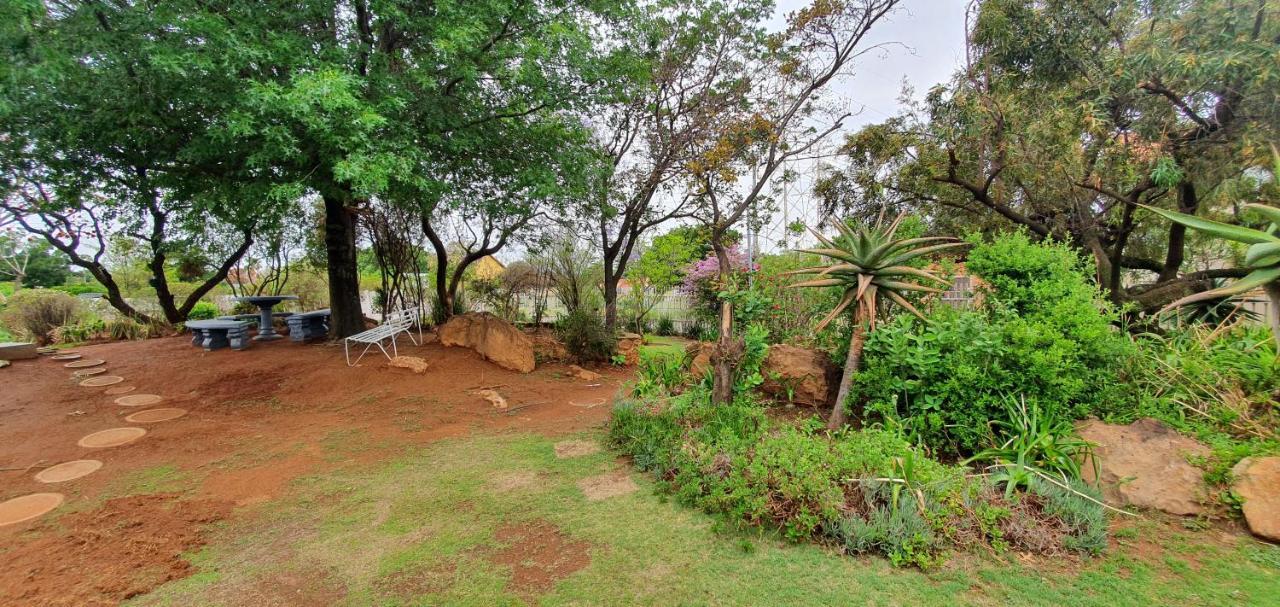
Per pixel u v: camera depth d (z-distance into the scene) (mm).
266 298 9867
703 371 5988
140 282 17781
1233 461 3248
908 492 3197
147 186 7336
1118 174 7344
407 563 3025
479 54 6863
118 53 5398
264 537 3359
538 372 8445
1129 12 7203
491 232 12508
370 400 6535
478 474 4367
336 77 5156
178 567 2998
